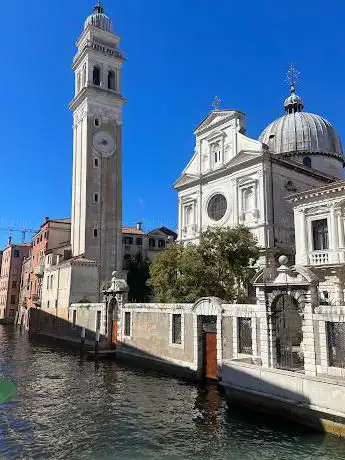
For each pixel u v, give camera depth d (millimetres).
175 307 28969
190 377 26438
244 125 43969
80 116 60844
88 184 56594
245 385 19188
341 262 29906
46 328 55219
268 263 37344
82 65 62750
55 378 26875
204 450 14289
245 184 40938
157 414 18406
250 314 22594
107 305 39594
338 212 30812
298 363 20797
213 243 33438
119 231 57906
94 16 63625
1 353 40000
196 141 48188
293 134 51031
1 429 16484
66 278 50781
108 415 18297
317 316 18328
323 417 15758
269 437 15430
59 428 16578
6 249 101812
